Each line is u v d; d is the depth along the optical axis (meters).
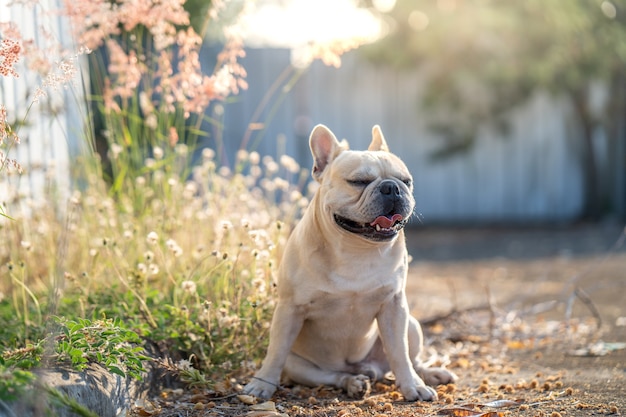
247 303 4.83
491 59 13.48
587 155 14.72
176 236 5.66
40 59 4.91
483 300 7.52
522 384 4.45
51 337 3.49
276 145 14.28
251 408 3.93
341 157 4.20
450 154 14.42
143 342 4.27
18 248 5.60
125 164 6.23
